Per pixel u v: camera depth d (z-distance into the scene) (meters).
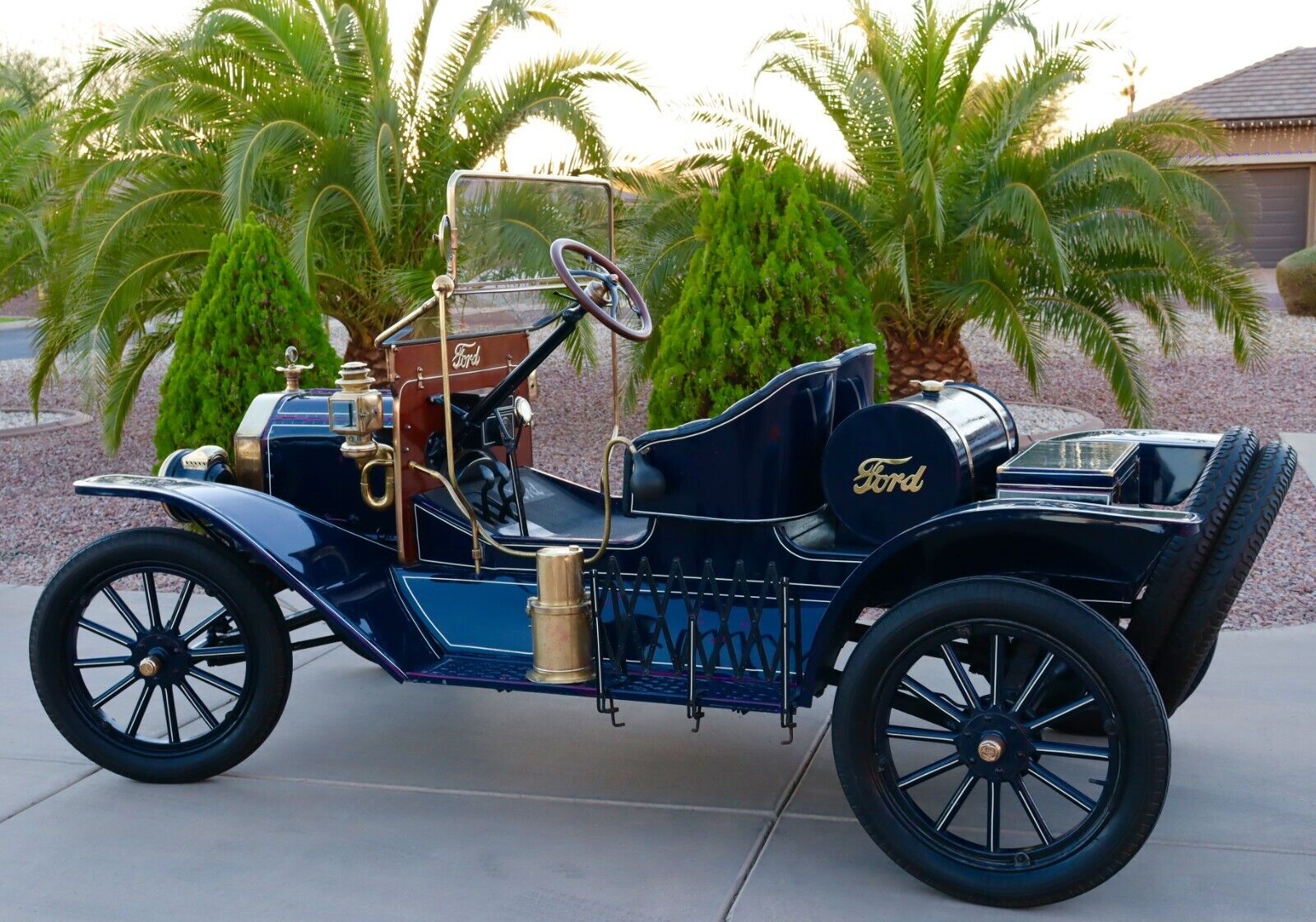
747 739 3.90
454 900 2.88
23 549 6.79
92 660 3.61
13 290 10.23
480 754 3.80
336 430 3.45
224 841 3.22
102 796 3.52
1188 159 8.64
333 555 3.50
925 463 3.00
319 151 8.34
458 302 3.67
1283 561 5.83
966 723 2.88
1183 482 3.30
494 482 3.77
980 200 8.33
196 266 8.42
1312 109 24.30
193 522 3.78
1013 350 8.83
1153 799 2.65
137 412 11.93
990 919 2.78
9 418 11.68
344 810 3.40
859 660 2.86
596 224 4.18
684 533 3.26
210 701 4.28
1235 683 4.25
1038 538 2.79
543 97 9.08
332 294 9.55
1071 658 2.70
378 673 4.61
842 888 2.93
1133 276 8.78
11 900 2.92
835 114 8.82
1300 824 3.19
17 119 11.08
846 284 6.39
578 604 3.27
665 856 3.10
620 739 3.92
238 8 8.39
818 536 3.29
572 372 13.68
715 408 6.11
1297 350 13.92
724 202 6.18
